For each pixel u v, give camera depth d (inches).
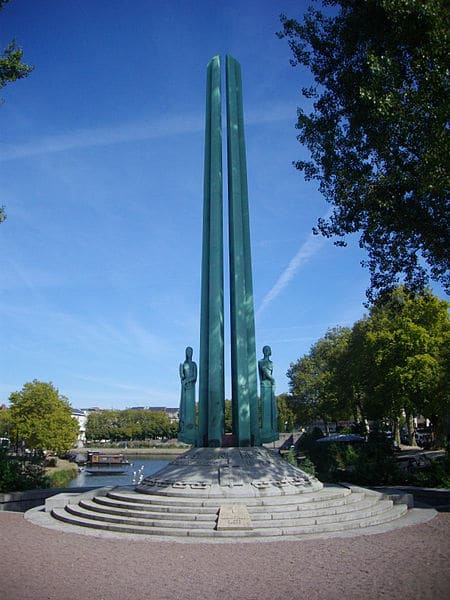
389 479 1002.7
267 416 904.9
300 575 404.5
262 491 689.6
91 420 5413.4
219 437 846.5
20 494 831.1
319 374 2716.5
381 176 761.6
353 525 599.5
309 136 842.8
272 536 564.4
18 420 2454.5
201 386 894.4
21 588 363.3
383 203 751.7
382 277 880.9
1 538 536.7
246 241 959.0
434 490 824.9
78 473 2642.7
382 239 835.4
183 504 646.5
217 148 973.2
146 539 550.0
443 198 732.7
